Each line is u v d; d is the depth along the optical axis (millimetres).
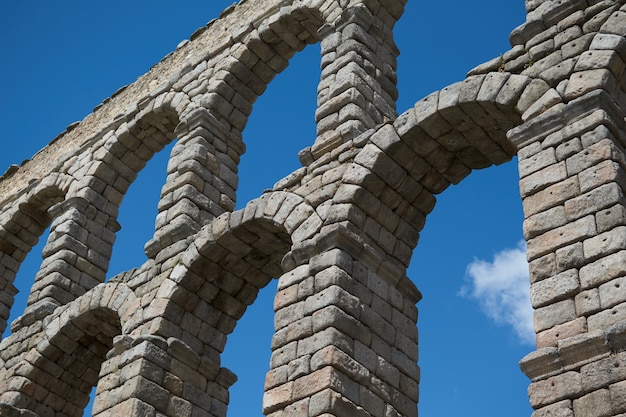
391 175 23156
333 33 28344
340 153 24281
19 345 31500
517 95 20516
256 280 26953
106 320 29266
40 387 30219
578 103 18766
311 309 21188
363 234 22703
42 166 40125
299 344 20922
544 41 20969
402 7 29672
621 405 14672
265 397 20703
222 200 29938
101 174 35469
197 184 29406
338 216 22625
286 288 22250
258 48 32344
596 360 15344
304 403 19797
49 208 36594
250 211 25016
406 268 23516
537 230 17922
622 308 15773
